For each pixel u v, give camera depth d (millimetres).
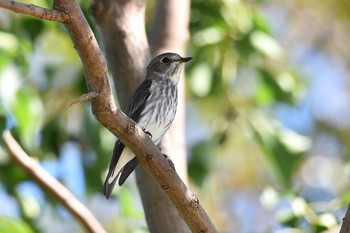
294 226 10844
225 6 13031
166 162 8188
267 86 13508
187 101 16844
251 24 13047
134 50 10281
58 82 13023
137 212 11531
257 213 17969
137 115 11094
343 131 19844
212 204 17672
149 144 8109
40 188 12859
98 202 17109
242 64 13227
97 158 12484
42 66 13641
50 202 13164
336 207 10836
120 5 10266
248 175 18172
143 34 10398
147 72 11438
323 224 10609
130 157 10172
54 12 7281
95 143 12453
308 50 20406
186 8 11359
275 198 11125
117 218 16859
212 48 12984
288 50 20000
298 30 20281
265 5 19891
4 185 12961
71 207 11727
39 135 12711
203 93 12883
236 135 17359
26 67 11609
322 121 19688
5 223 9844
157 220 9844
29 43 11852
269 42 13023
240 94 13250
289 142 12203
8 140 11680
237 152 17859
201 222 8297
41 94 12922
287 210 11023
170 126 11117
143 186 9977
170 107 11273
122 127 7934
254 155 17953
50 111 12859
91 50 7445
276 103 14203
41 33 12219
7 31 11680
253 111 12789
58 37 15016
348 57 20484
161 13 11305
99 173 12531
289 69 14656
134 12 10336
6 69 11203
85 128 12453
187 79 13422
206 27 12969
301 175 19078
